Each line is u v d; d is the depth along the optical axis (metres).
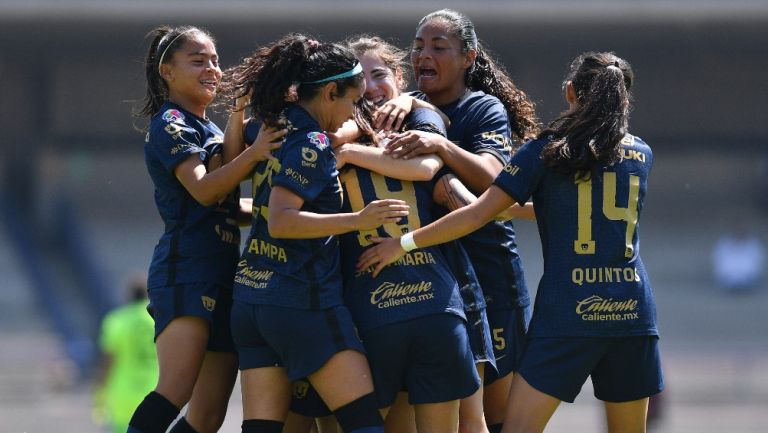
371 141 19.41
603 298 18.55
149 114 20.94
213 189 18.73
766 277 103.25
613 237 18.70
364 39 22.02
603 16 92.94
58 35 95.38
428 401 18.50
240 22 91.81
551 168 18.73
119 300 93.44
